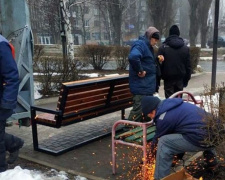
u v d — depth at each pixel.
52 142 5.33
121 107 5.78
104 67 18.20
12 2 5.59
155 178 3.36
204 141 3.19
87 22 53.06
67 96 4.36
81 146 5.11
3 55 3.52
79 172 4.10
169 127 3.35
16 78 3.58
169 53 5.99
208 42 41.19
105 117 6.98
